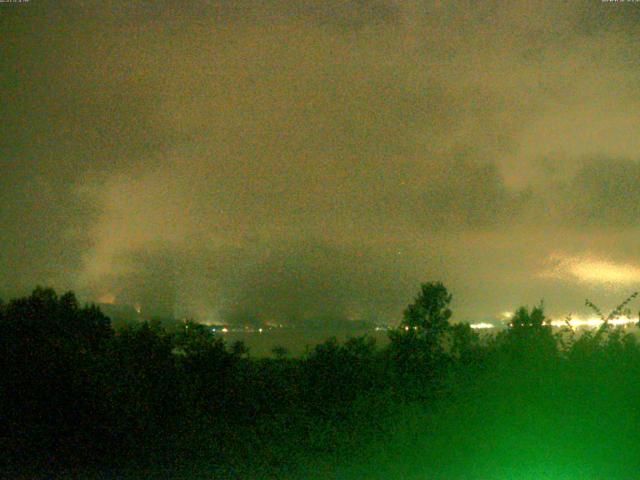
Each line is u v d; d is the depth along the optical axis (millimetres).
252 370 13641
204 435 11250
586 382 10242
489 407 10414
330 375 13180
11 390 10477
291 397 13094
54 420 10391
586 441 9898
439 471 9734
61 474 9766
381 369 13188
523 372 10656
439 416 10578
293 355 15062
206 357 12984
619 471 9461
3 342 10758
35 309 11789
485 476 9430
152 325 13039
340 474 9672
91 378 10281
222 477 9594
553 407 10109
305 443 11156
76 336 11406
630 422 9867
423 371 12727
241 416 12703
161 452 10719
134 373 10992
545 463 9891
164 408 11539
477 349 12469
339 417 11977
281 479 9477
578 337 11492
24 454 10594
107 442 10281
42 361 10438
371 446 10531
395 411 11383
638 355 10727
